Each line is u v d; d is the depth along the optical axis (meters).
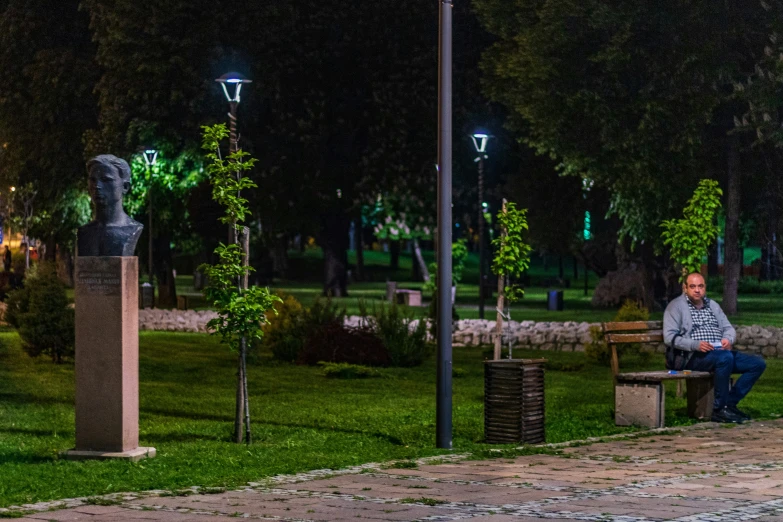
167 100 47.16
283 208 51.00
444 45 12.45
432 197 51.78
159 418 15.16
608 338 14.73
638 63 38.19
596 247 52.09
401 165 49.84
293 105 50.03
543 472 10.47
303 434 13.51
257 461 11.12
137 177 47.88
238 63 47.22
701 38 36.69
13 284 45.53
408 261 105.19
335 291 57.09
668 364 15.28
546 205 50.62
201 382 20.64
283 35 47.72
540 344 28.64
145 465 10.81
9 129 52.47
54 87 50.19
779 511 8.36
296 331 25.42
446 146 12.52
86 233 11.30
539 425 12.95
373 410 16.16
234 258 12.52
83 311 11.28
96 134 47.97
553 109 39.34
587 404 16.95
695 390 15.12
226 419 15.21
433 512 8.38
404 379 21.61
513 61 39.81
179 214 48.50
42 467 10.65
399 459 11.41
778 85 35.84
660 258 46.81
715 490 9.35
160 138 47.75
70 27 51.66
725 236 40.38
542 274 90.19
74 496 9.20
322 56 49.06
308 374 22.44
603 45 38.03
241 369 12.74
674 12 36.53
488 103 50.12
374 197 52.38
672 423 14.68
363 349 24.23
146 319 35.72
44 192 52.38
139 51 46.25
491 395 12.92
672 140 37.56
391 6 48.66
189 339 31.56
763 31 36.72
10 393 18.25
